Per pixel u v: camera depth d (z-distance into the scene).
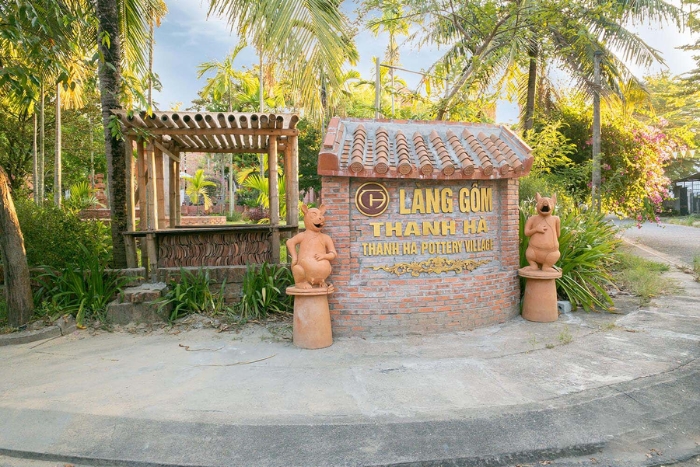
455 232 6.11
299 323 5.48
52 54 5.83
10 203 6.26
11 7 5.39
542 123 13.84
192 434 3.46
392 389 4.22
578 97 14.67
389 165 5.61
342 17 7.71
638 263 9.61
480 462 3.20
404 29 12.41
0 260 7.27
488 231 6.38
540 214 6.43
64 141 15.61
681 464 3.24
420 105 14.62
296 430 3.49
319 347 5.42
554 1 10.05
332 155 5.44
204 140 9.09
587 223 8.70
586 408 3.79
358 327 5.78
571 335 5.70
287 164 8.33
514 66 12.65
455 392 4.13
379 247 5.87
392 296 5.79
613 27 12.23
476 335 5.80
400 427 3.52
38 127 13.84
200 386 4.37
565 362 4.81
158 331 6.29
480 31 11.37
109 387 4.36
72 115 15.05
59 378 4.62
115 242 7.79
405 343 5.53
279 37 6.89
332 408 3.85
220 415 3.73
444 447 3.30
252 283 6.85
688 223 23.36
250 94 23.95
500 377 4.45
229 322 6.49
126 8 8.73
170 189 9.74
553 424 3.58
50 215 7.69
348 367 4.80
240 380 4.51
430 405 3.88
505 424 3.56
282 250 10.78
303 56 7.05
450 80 11.93
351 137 6.14
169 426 3.55
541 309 6.34
